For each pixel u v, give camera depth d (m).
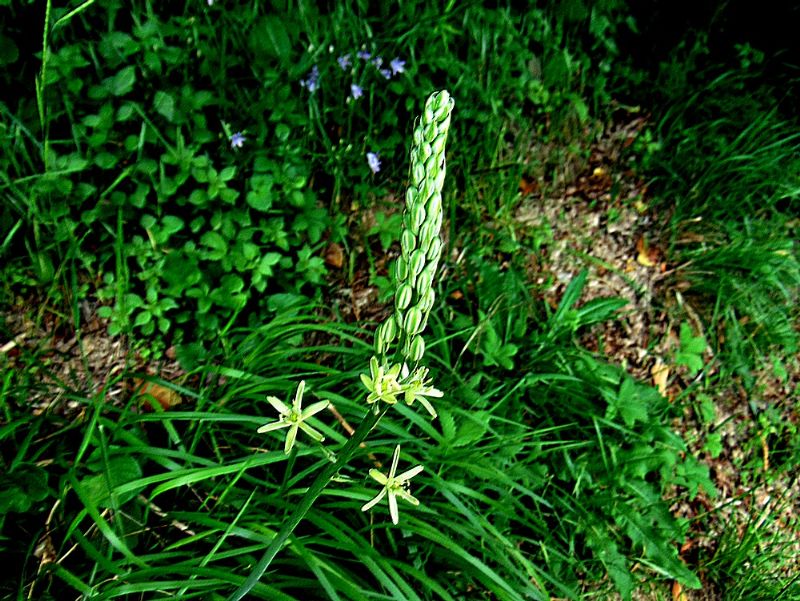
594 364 0.43
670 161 0.58
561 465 0.40
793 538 0.46
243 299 0.38
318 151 0.47
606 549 0.37
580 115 0.56
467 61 0.51
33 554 0.29
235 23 0.44
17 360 0.36
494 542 0.31
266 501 0.29
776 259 0.54
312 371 0.37
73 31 0.41
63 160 0.36
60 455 0.30
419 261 0.17
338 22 0.46
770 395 0.52
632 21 0.60
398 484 0.19
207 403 0.34
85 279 0.39
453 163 0.50
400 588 0.28
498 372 0.42
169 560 0.30
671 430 0.43
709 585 0.42
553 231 0.53
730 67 0.64
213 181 0.39
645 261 0.54
